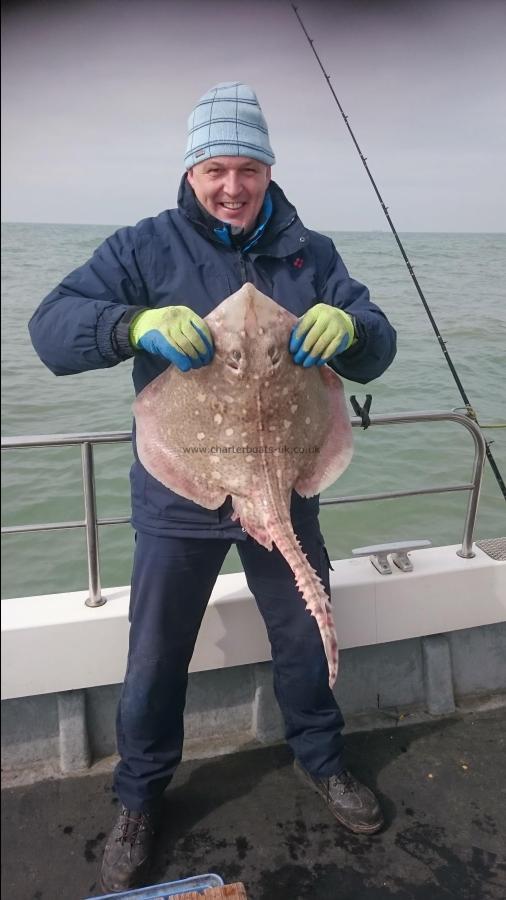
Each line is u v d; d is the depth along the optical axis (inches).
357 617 104.0
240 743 104.0
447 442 244.5
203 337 60.6
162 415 68.9
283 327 63.7
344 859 83.9
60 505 213.0
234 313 61.7
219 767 99.4
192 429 67.0
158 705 82.4
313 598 56.1
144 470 77.0
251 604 98.2
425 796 93.6
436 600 107.2
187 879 73.4
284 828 88.6
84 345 66.1
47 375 332.8
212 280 74.3
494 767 99.0
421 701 112.0
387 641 106.3
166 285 73.2
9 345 399.9
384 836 87.1
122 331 64.1
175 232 73.9
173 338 59.7
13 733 96.7
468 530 110.0
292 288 77.0
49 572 185.2
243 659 100.2
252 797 93.8
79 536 201.9
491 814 90.6
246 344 61.7
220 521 75.4
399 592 105.0
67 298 69.7
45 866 83.0
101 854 84.5
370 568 107.7
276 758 101.2
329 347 63.8
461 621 109.4
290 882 80.8
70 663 93.1
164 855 84.5
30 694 92.9
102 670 94.5
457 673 113.7
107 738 100.3
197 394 65.2
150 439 70.0
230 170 69.5
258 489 65.1
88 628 92.7
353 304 79.4
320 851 85.1
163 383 68.8
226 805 92.4
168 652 81.1
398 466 229.1
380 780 96.5
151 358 75.1
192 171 72.7
